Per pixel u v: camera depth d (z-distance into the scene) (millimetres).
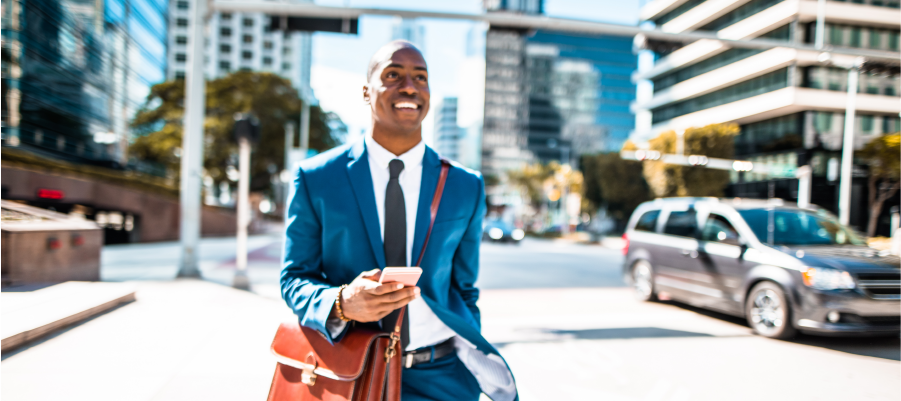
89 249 7906
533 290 8828
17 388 3262
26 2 19109
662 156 23391
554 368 4254
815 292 5004
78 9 23172
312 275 1349
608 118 109750
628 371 4184
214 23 78750
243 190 7797
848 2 34906
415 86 1331
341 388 1182
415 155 1410
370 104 1395
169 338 4582
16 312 4828
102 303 5535
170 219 21188
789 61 35625
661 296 7469
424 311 1403
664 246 7273
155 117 31281
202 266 11133
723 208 6570
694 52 45812
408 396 1423
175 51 67562
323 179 1319
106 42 26281
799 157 34250
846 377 4070
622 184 37812
